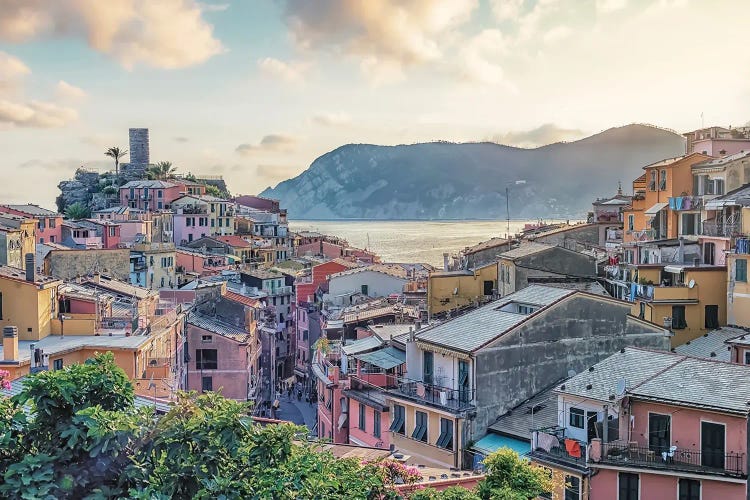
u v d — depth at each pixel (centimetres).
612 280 8094
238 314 9762
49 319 6638
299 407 11900
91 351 6128
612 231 10544
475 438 5234
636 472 4150
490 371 5312
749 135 9775
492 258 10150
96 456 2289
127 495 2277
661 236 8794
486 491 3312
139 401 4297
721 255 7350
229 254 17500
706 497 4019
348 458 3294
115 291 8238
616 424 4309
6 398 2647
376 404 6231
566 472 4322
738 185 8000
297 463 2502
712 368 4359
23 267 9938
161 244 13975
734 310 6975
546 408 5197
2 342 6178
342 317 9175
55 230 14175
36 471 2208
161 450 2348
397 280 12200
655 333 5834
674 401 4119
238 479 2372
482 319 5816
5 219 10150
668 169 8769
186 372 8962
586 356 5628
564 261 8169
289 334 15062
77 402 2372
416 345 5812
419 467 4281
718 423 4022
